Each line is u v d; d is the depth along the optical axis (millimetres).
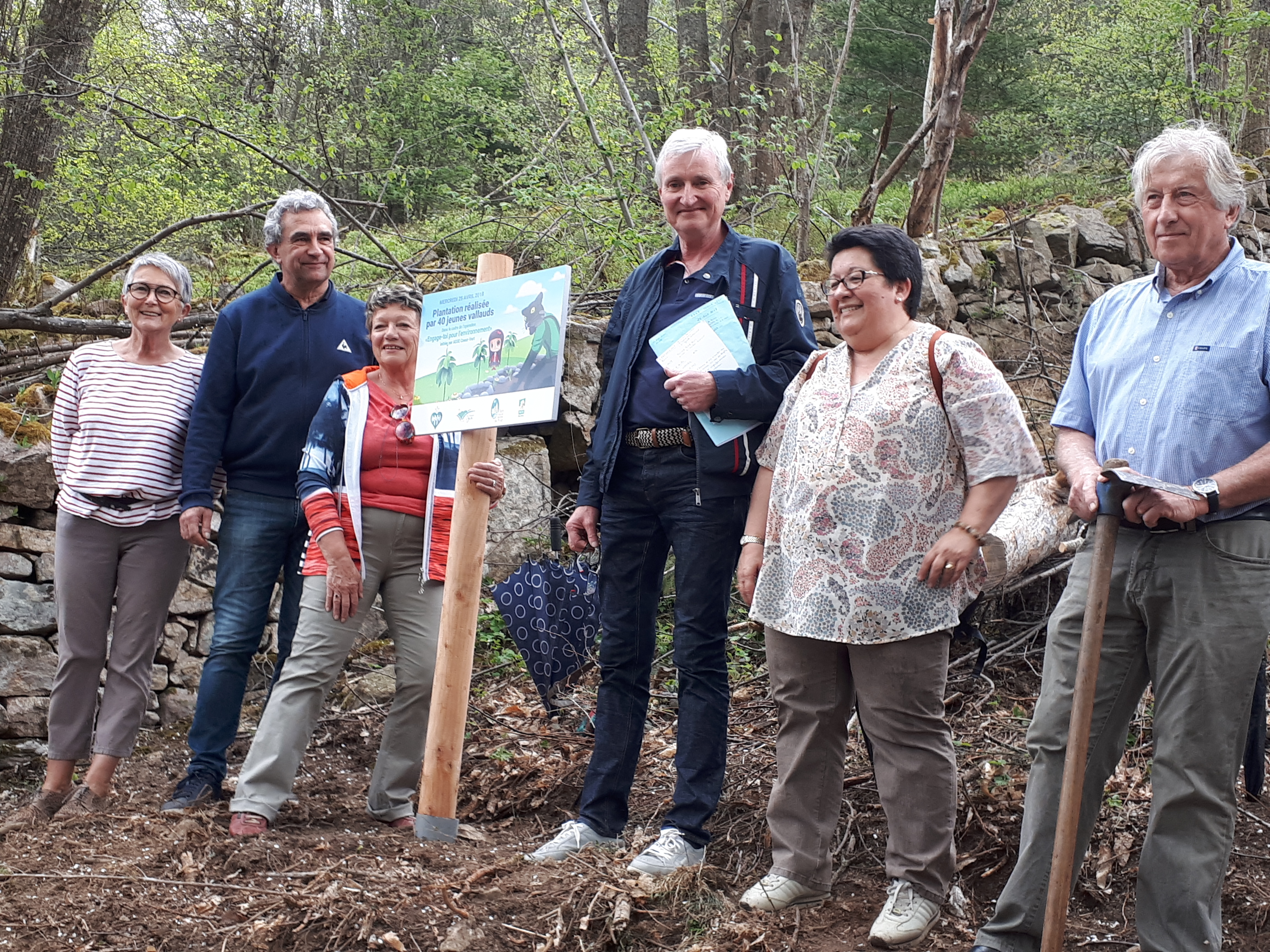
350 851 3227
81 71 7406
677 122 7496
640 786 3832
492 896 2895
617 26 13102
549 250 7676
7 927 2725
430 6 15828
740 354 3088
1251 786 2605
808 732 2910
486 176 11547
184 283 3941
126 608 3730
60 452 3848
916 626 2727
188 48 11188
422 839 3279
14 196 7168
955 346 2764
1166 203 2547
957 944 2748
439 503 3549
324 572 3484
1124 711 2619
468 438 3273
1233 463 2479
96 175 7844
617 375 3336
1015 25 12727
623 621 3326
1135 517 2441
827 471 2801
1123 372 2656
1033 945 2580
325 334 3871
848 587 2750
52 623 4430
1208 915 2441
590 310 6496
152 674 4188
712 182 3219
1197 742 2453
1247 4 11797
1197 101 9898
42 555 4438
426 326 3402
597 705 3801
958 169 13203
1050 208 8375
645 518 3301
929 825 2756
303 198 3838
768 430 3107
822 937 2779
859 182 13156
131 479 3691
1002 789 3367
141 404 3793
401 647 3582
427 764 3309
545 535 5703
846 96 13484
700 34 12859
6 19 7184
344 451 3572
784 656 2922
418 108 12648
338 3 14453
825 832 2920
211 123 6488
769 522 2979
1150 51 11742
